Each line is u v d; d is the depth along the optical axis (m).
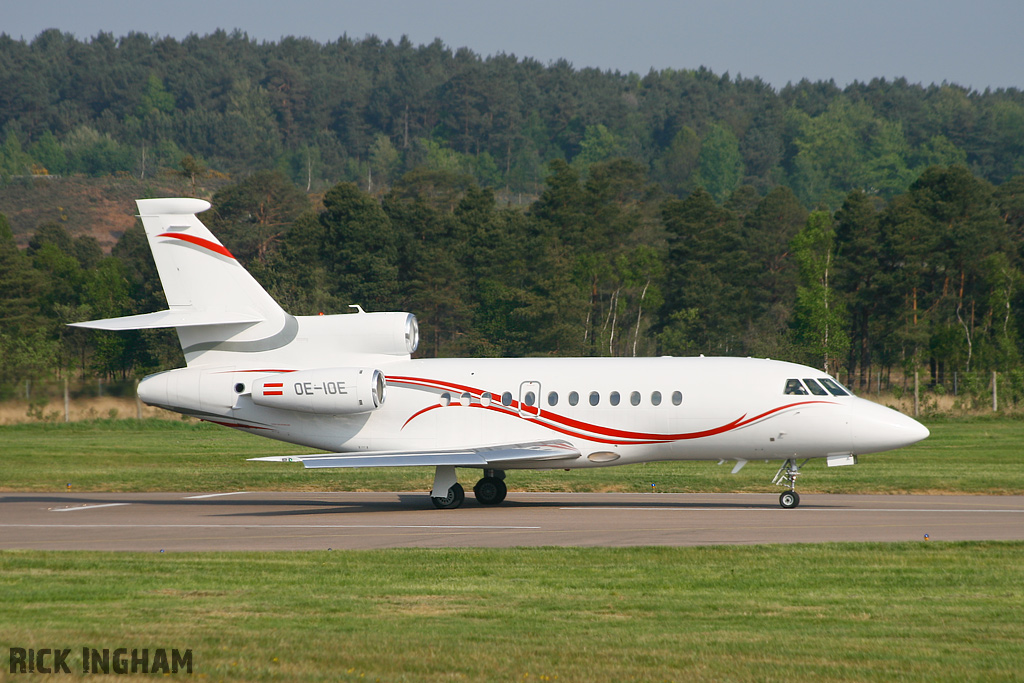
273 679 37.44
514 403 91.56
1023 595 51.53
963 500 94.06
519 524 78.44
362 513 87.62
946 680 37.31
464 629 44.41
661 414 89.00
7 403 194.12
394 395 93.44
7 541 71.94
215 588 53.72
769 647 41.44
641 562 60.50
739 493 102.06
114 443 158.50
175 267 94.94
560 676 37.66
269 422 95.06
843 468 120.12
